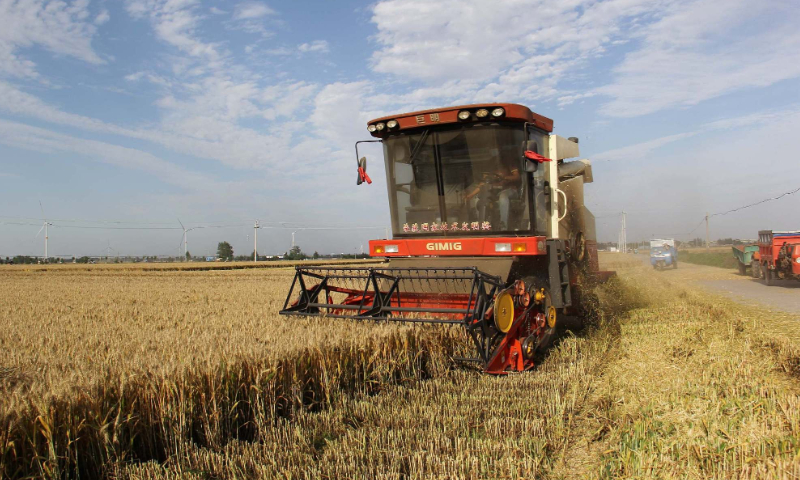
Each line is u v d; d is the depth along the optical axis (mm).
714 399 5207
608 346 8484
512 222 8062
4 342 6984
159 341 6578
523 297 7375
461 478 3893
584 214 10852
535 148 7684
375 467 4199
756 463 3719
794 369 6414
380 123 8617
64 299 14398
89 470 4242
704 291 17109
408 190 8727
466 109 7895
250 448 4727
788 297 15219
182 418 4695
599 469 4031
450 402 5762
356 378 6363
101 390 4371
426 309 6977
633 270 18172
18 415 3850
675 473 3783
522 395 5969
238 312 10414
